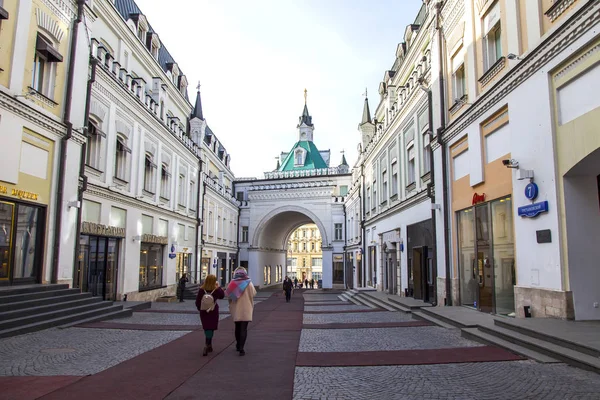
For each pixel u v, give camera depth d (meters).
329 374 6.29
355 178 36.28
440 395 5.21
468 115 12.50
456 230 13.88
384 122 24.20
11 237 11.16
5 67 10.81
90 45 15.10
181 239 27.00
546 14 8.82
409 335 9.84
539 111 9.06
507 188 10.50
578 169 8.27
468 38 12.80
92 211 16.14
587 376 5.69
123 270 18.69
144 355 7.57
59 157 13.07
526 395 5.08
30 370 6.42
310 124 56.69
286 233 55.84
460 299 13.64
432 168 15.53
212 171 37.94
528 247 9.48
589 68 7.77
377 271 26.09
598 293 8.38
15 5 11.14
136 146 19.89
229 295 7.76
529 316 9.36
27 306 10.36
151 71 23.42
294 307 19.55
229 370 6.49
